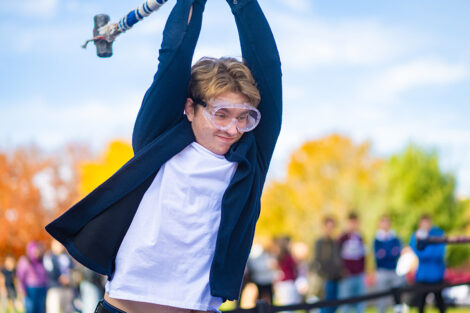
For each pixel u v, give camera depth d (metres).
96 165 38.41
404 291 4.90
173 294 2.21
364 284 10.93
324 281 11.09
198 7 2.23
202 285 2.23
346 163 41.84
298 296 12.22
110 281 2.26
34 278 10.98
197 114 2.23
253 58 2.35
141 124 2.27
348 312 10.88
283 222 43.53
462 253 25.00
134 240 2.21
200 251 2.22
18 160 49.41
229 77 2.20
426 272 10.72
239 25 2.35
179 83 2.21
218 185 2.23
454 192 27.48
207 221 2.22
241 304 11.72
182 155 2.24
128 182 2.18
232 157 2.22
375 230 26.50
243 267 2.31
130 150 36.53
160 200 2.20
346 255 10.82
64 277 10.88
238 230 2.26
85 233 2.21
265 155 2.42
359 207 29.44
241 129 2.23
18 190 48.53
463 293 16.47
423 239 4.68
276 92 2.36
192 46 2.21
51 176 51.09
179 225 2.20
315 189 40.56
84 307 9.11
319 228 38.31
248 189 2.26
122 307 2.23
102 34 2.45
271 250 13.41
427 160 27.67
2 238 46.97
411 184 27.33
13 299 12.73
